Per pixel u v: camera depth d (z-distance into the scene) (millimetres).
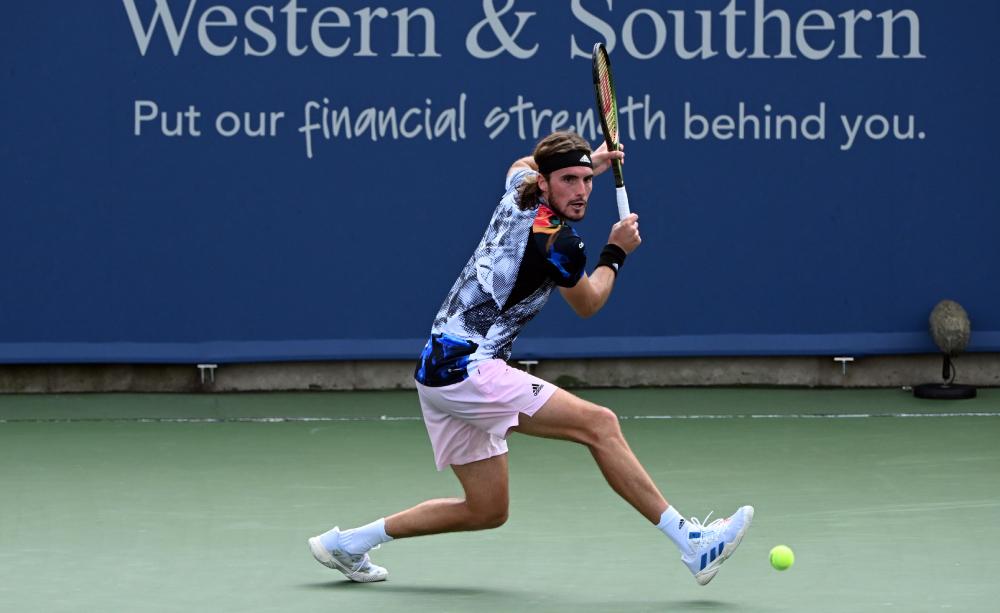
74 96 34781
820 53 35812
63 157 34875
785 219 35969
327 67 35125
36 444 30875
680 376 36406
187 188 35094
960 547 22156
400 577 20625
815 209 36031
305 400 35281
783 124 35844
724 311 35969
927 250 36281
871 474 27797
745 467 28547
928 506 25062
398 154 35344
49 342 35125
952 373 36812
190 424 32938
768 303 36062
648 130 35531
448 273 35656
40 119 34781
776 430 32156
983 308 36312
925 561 21297
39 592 19812
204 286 35281
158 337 35312
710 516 24516
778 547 19875
